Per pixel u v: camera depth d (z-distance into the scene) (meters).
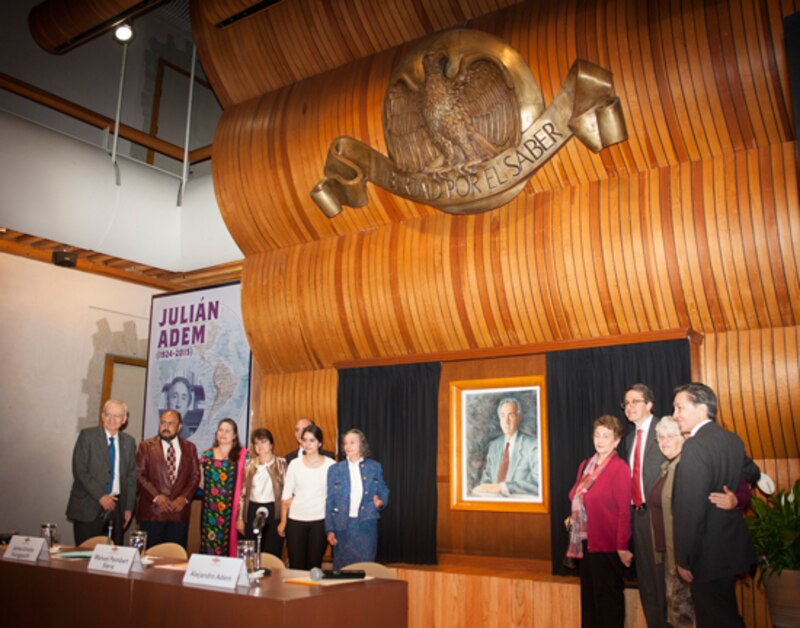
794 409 5.47
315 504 6.24
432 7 6.80
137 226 8.77
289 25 7.45
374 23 7.10
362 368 7.44
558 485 6.11
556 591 5.62
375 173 7.00
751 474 4.33
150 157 10.24
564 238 6.25
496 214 6.65
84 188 8.23
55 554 4.89
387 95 6.80
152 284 9.86
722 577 3.88
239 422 8.23
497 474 6.62
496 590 5.92
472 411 6.86
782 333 5.61
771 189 5.52
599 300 6.18
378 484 6.02
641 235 5.95
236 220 8.16
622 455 5.75
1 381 8.20
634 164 6.08
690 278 5.81
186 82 10.91
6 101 8.84
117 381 9.46
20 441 8.31
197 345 8.75
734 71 5.48
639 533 4.73
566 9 6.17
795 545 4.52
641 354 5.93
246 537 6.62
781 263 5.48
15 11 8.89
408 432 7.02
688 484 3.92
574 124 5.91
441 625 6.14
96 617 4.03
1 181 7.56
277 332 8.01
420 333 7.15
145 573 4.13
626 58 5.83
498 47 6.20
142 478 7.09
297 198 7.66
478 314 6.75
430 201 6.75
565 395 6.22
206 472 6.91
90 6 7.88
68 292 8.96
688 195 5.82
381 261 7.23
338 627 3.52
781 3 5.32
